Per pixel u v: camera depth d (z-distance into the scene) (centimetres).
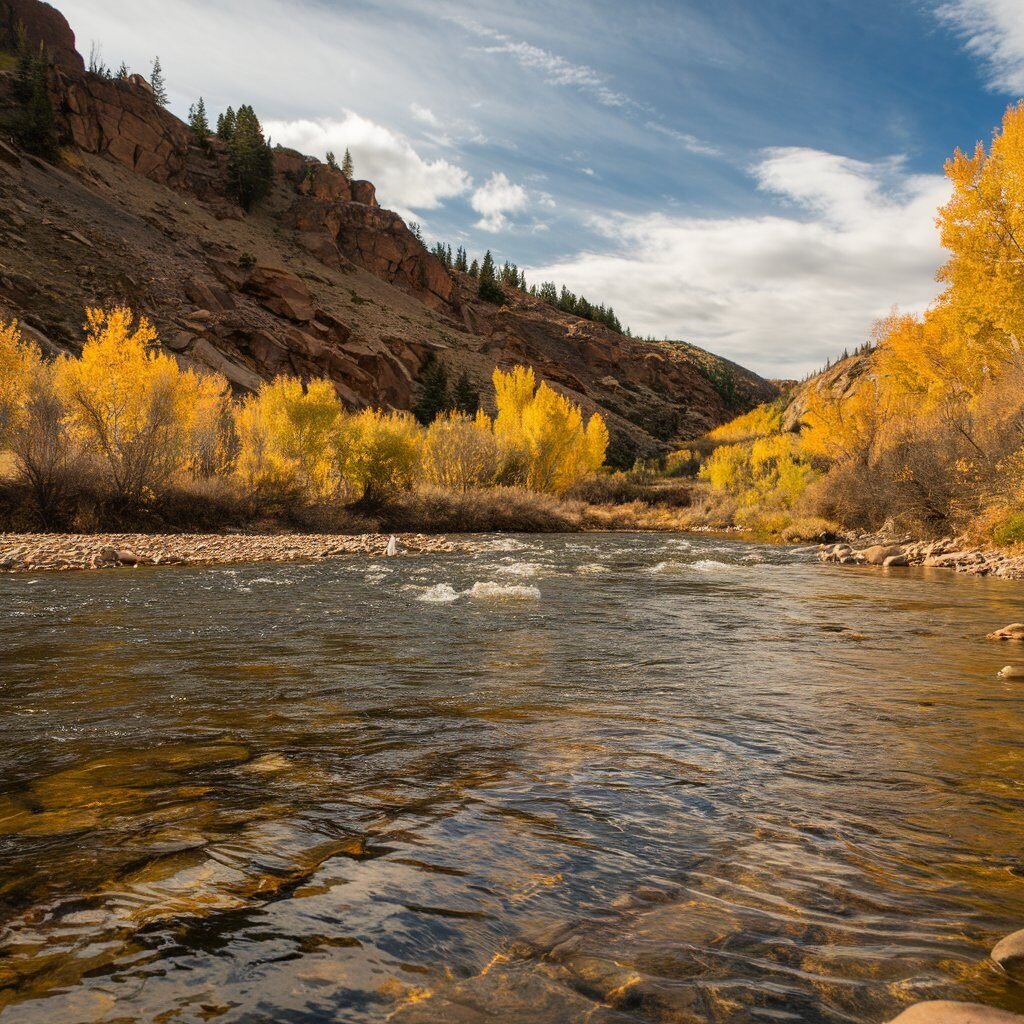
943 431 2038
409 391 7756
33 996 145
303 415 2659
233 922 177
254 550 1630
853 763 314
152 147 9075
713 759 318
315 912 182
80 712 391
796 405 8119
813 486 2992
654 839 231
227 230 8856
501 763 310
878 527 2466
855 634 689
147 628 681
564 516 3488
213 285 6228
